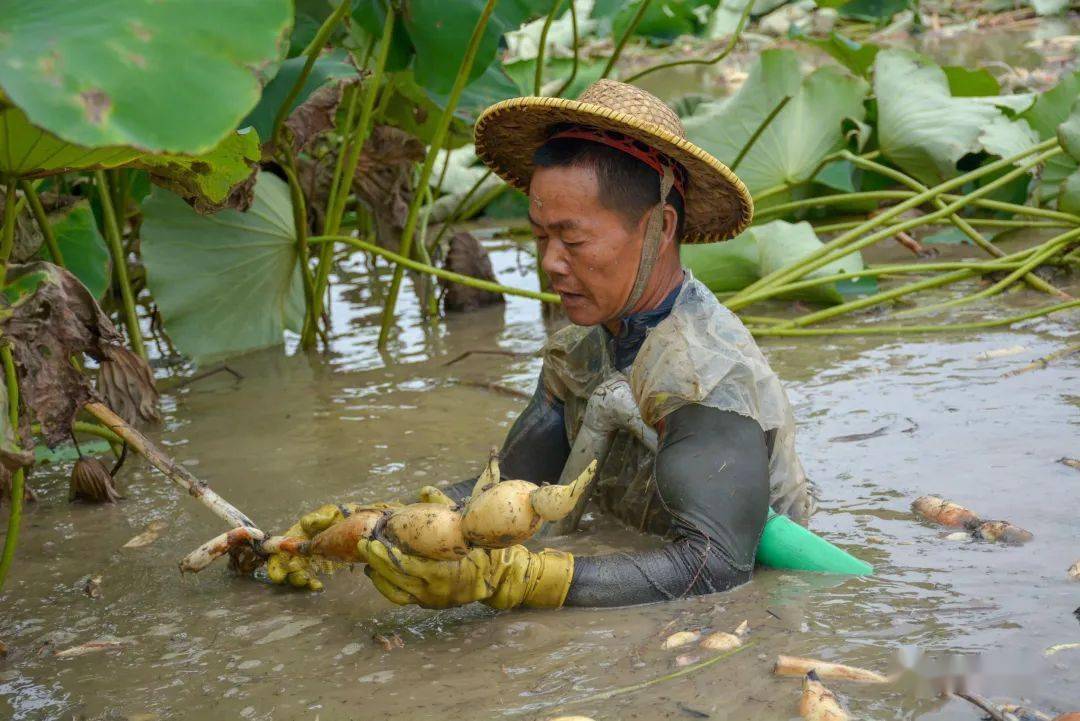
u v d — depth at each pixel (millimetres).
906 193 5660
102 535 3148
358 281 6508
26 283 3422
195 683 2254
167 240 4660
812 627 2260
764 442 2578
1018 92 8297
